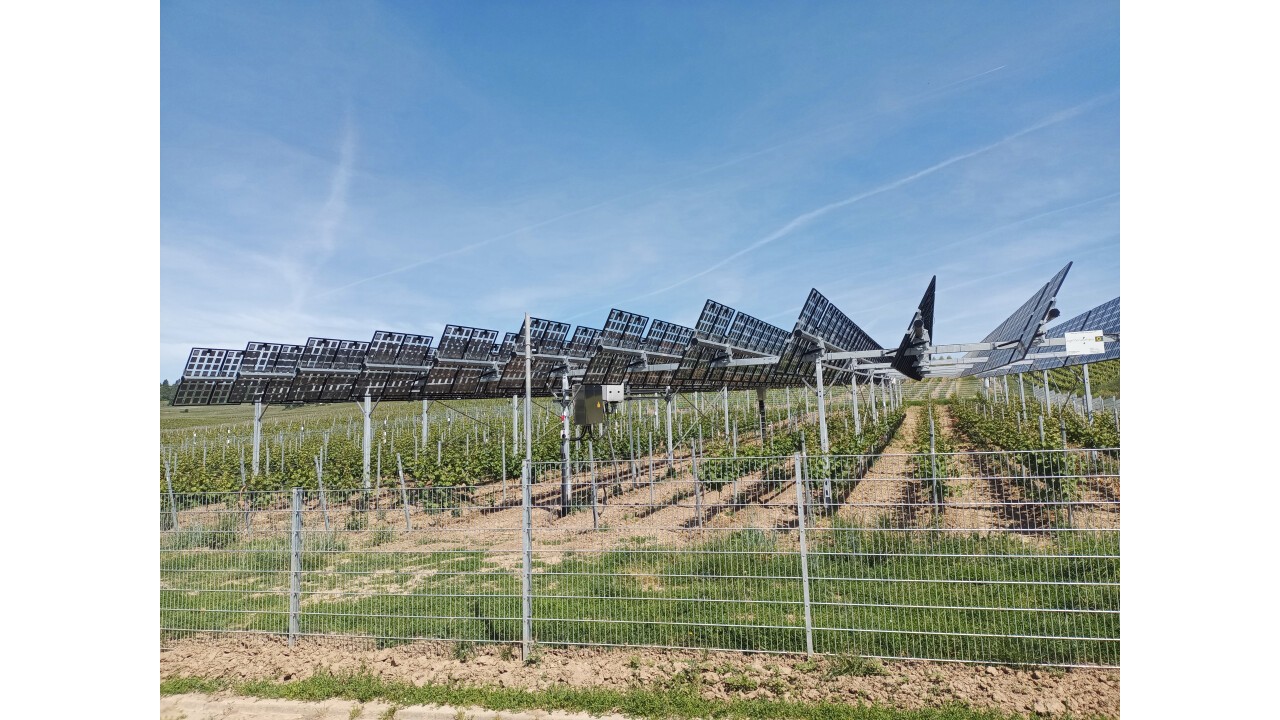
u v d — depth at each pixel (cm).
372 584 866
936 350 1246
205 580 857
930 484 1341
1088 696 525
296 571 718
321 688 599
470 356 1884
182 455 2995
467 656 645
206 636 727
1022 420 2592
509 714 551
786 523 1129
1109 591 641
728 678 577
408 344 1827
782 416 3759
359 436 3375
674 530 778
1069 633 602
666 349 2178
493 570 965
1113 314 1855
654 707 543
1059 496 1067
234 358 1727
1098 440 1791
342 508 1689
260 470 2395
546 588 812
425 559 1036
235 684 622
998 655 584
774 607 698
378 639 691
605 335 1770
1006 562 739
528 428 1343
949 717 511
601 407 1412
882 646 612
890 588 689
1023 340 1291
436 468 1917
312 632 714
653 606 717
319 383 1698
